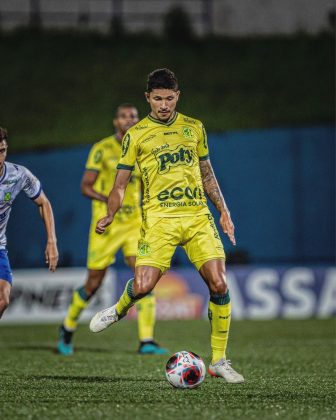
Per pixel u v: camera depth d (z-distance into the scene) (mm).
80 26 85438
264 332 39250
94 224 28812
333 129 63719
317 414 15328
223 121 72312
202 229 18953
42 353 30156
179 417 14836
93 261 28688
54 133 71812
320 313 47875
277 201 62906
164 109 18594
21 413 15398
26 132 72125
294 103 74812
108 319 19609
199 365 18781
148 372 23062
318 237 62219
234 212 62562
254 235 62094
